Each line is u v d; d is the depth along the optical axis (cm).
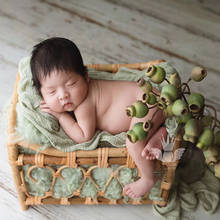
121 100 130
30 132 120
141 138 91
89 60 195
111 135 128
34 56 121
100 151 120
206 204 147
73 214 147
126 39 206
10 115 126
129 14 218
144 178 126
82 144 122
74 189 134
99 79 143
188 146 141
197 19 217
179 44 205
